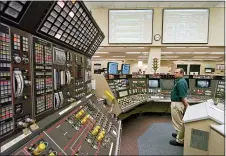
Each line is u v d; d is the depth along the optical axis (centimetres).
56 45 153
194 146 190
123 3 477
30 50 110
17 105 97
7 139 89
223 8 491
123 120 428
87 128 156
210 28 496
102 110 238
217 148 161
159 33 501
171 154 263
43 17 113
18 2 88
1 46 84
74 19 156
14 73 94
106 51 718
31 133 103
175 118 294
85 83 254
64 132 127
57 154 102
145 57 1065
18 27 98
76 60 211
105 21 507
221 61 1184
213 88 445
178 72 297
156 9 498
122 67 426
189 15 486
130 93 407
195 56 952
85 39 218
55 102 145
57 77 151
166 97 422
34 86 115
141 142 305
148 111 496
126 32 503
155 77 459
